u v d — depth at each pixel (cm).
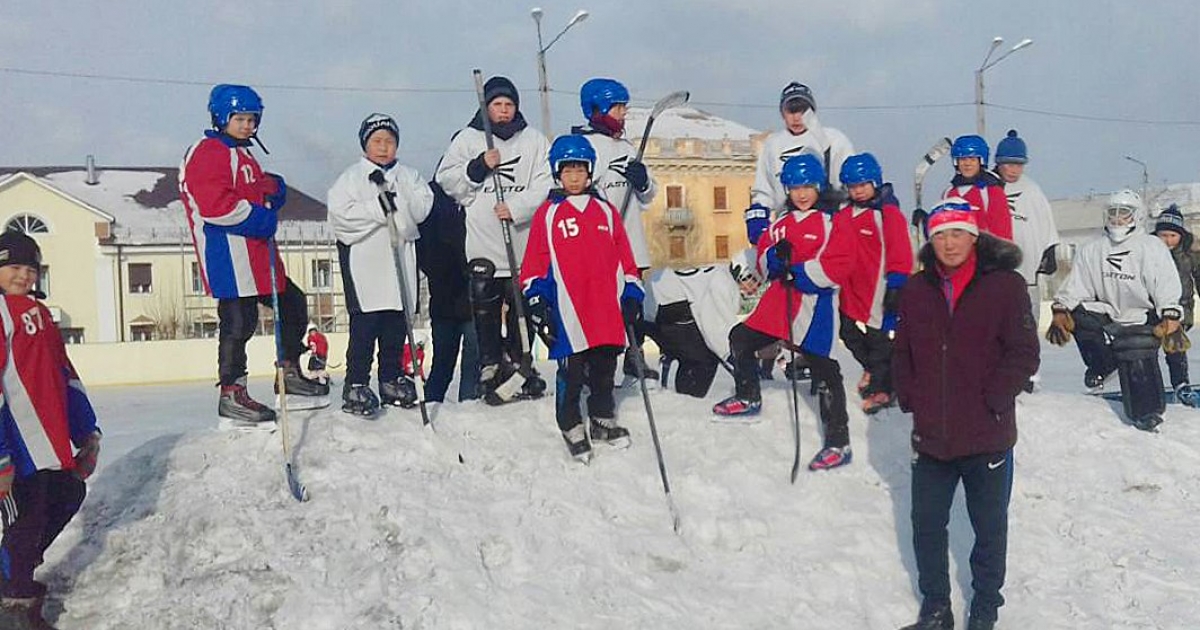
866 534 529
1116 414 686
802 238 591
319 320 2805
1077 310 726
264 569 457
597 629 440
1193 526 558
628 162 677
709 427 618
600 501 528
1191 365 1594
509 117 649
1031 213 748
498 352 641
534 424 598
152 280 3578
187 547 475
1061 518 559
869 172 618
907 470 583
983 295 442
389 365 618
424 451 545
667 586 479
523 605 446
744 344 622
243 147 552
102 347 2073
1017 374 436
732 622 461
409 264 596
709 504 541
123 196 3991
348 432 550
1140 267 681
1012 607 482
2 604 429
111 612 454
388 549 469
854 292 638
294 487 498
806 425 631
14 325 428
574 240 560
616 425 586
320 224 3556
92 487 520
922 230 714
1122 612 475
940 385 450
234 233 536
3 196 3484
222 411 555
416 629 425
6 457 412
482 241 646
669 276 686
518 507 510
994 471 448
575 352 553
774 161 745
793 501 554
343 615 434
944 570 461
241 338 554
